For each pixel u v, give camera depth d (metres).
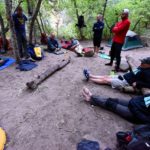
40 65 6.52
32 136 3.16
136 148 2.58
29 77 5.50
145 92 4.05
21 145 2.98
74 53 8.23
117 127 3.36
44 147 2.94
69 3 10.96
